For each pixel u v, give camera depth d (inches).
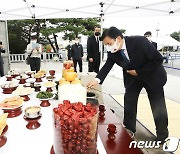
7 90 71.7
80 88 45.2
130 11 182.2
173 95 171.3
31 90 65.5
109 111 57.0
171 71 341.1
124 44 70.7
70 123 28.0
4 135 38.9
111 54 75.4
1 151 34.1
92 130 29.2
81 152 29.5
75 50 249.8
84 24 548.4
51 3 177.8
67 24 539.2
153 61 71.0
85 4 180.1
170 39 536.4
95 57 185.9
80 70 259.1
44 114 50.3
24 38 622.2
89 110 32.1
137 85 80.7
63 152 30.0
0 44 225.3
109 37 64.4
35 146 35.7
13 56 443.2
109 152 35.4
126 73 81.3
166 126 78.9
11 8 181.9
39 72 105.3
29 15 201.9
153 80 74.2
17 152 33.9
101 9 184.9
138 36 72.9
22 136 39.3
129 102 82.2
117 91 182.7
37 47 212.8
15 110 49.4
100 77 75.6
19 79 93.9
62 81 54.9
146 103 141.4
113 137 40.1
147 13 189.2
